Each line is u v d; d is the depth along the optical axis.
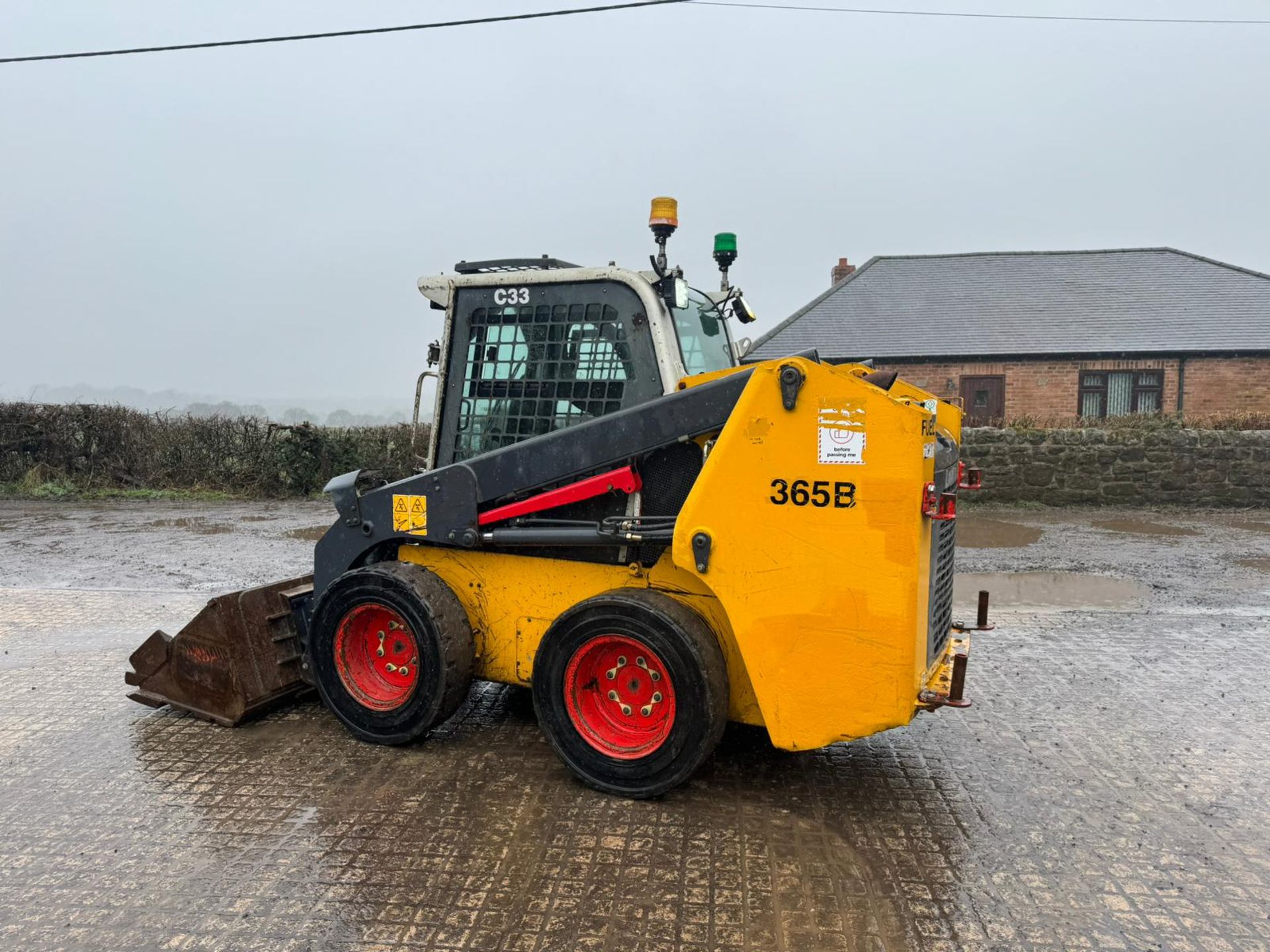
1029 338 18.05
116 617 6.27
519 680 3.87
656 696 3.40
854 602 3.01
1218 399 17.11
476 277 4.02
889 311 19.70
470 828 3.14
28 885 2.77
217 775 3.58
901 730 4.15
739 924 2.57
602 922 2.57
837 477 2.99
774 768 3.68
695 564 3.18
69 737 3.99
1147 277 19.88
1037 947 2.48
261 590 4.28
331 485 4.12
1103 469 12.58
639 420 3.42
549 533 3.60
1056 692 4.70
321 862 2.90
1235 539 9.80
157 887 2.75
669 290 3.77
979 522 11.19
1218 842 3.10
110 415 14.71
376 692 3.91
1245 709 4.45
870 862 2.93
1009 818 3.27
